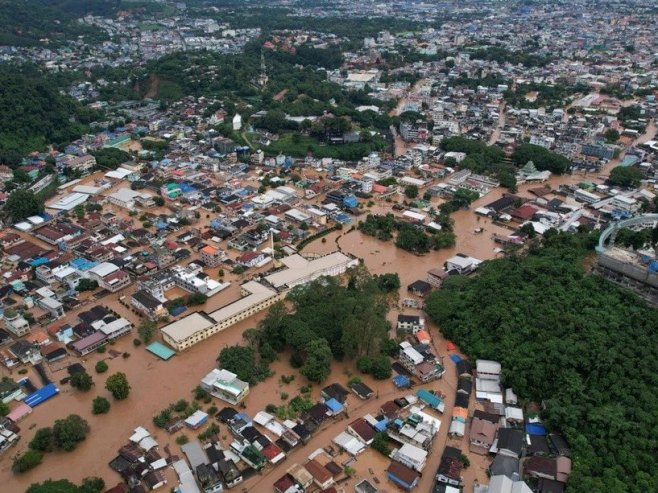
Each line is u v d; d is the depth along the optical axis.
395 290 194.62
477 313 170.12
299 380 152.62
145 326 170.00
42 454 128.25
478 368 151.25
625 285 169.75
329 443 131.75
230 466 122.19
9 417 138.12
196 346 167.50
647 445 119.94
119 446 131.12
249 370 151.38
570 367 141.88
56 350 163.00
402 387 149.25
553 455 125.19
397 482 119.69
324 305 171.12
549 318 156.38
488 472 122.94
